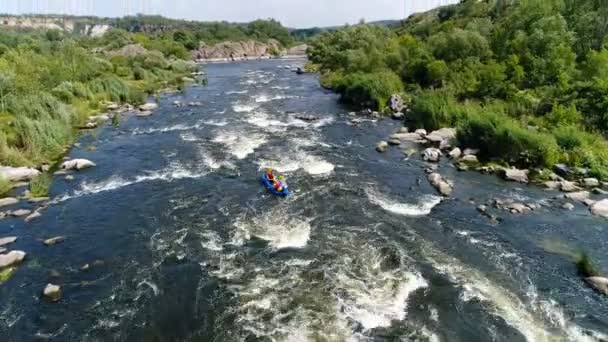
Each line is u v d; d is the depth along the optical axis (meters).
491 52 62.50
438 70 61.12
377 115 56.16
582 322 17.75
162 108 63.78
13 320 18.25
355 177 34.19
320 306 18.64
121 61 104.81
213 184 33.06
